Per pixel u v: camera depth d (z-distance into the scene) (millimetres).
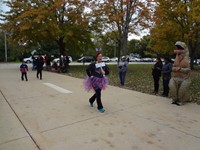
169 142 3805
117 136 4059
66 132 4254
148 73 17797
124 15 18641
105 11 18969
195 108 6043
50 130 4355
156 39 20594
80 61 43344
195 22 17047
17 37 21859
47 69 21484
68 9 21344
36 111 5691
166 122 4848
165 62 7770
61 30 20328
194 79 13289
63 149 3541
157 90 8680
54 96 7656
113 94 8094
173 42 20312
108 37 24297
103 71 5676
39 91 8641
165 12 18562
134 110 5840
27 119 5023
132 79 13383
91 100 6141
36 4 20234
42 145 3688
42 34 19703
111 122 4848
